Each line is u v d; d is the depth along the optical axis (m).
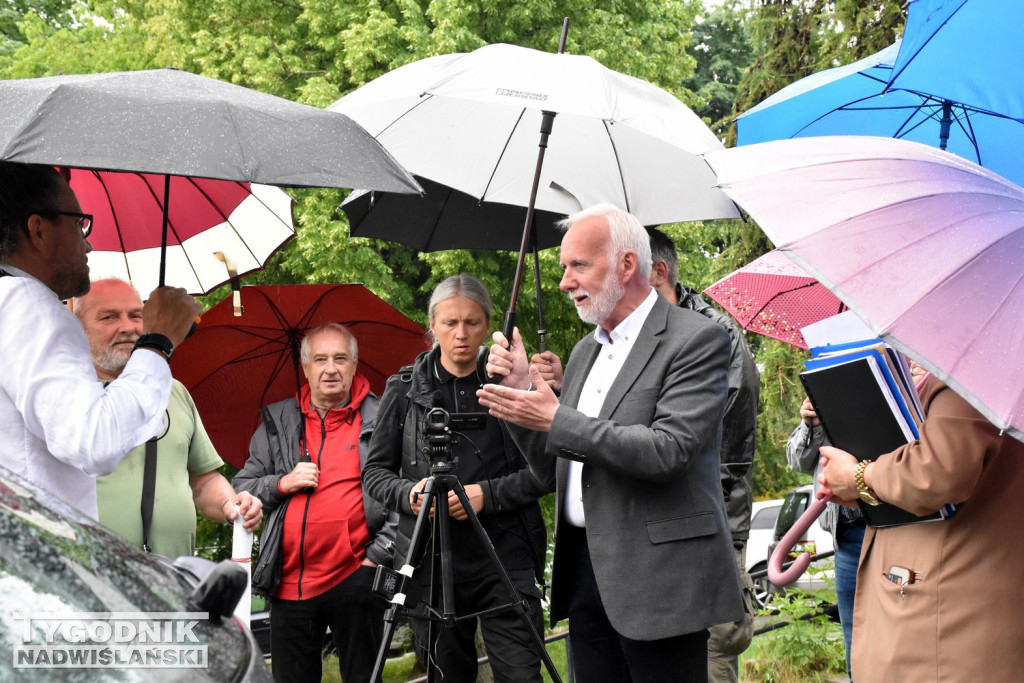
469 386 4.09
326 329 4.58
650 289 3.44
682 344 3.26
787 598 6.50
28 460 2.52
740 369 4.27
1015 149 4.25
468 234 4.70
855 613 2.93
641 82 3.71
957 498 2.61
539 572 4.03
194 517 3.62
